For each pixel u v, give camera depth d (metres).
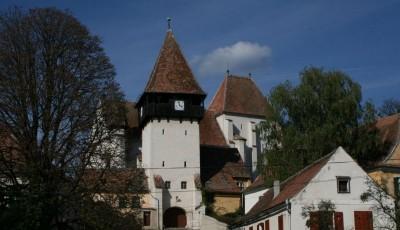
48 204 38.59
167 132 86.38
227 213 84.00
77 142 44.56
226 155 94.06
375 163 63.81
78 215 41.22
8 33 47.88
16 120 44.72
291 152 66.88
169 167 85.25
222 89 105.44
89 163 43.88
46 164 42.38
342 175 47.59
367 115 68.00
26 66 47.00
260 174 75.81
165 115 86.06
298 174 53.72
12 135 44.38
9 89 45.44
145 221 80.62
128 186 43.81
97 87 48.88
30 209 36.25
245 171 91.56
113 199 42.66
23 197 37.03
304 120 69.69
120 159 45.34
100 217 40.84
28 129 44.84
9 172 41.59
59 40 49.12
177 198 84.44
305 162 66.31
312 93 69.88
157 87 86.69
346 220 46.78
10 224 35.28
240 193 86.12
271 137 70.75
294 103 70.38
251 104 104.00
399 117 66.94
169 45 90.94
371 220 46.84
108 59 50.81
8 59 46.81
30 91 45.69
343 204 47.06
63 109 46.56
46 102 46.03
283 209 47.44
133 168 45.69
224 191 85.44
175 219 84.19
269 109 72.00
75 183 42.00
